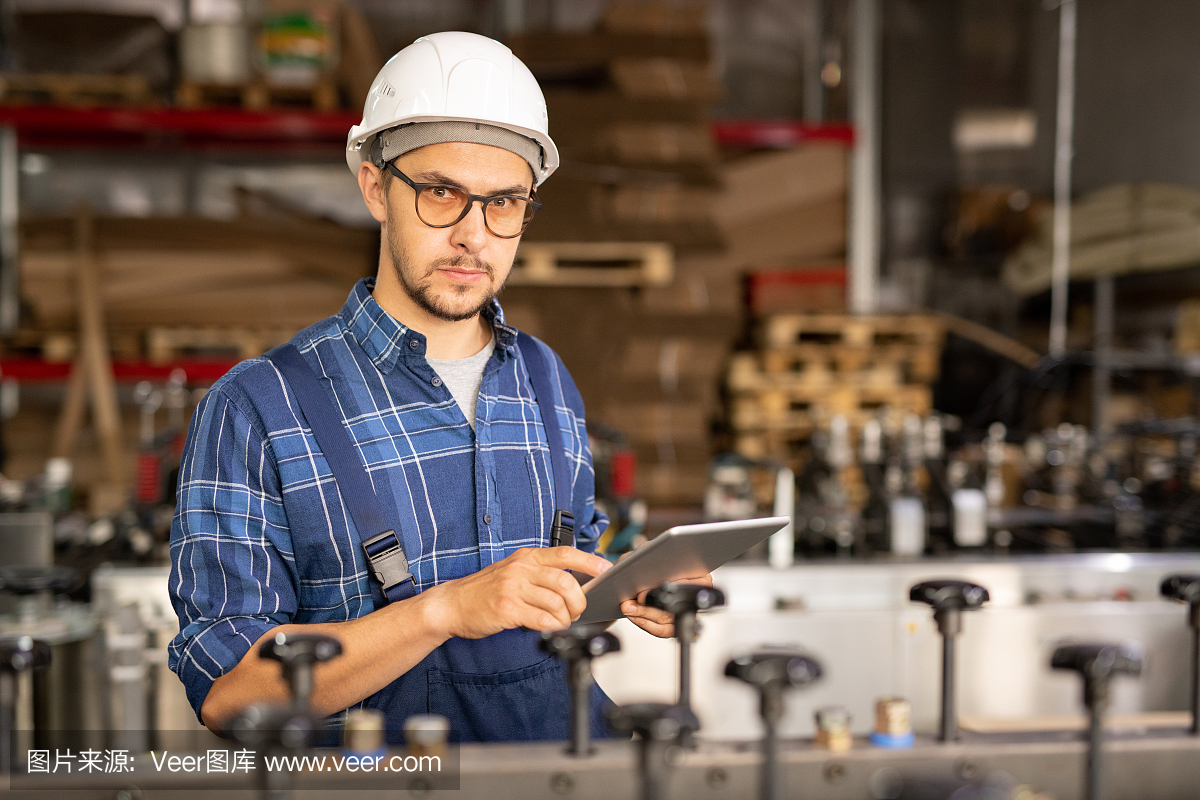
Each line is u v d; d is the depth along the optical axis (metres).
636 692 2.57
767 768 0.89
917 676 2.61
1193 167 4.38
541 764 0.91
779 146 4.52
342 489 1.21
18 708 2.18
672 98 3.82
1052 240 4.67
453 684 1.23
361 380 1.28
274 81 3.88
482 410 1.33
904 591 2.66
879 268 4.70
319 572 1.23
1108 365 4.37
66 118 3.86
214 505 1.19
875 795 0.92
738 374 3.96
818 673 0.90
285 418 1.23
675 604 1.01
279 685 1.06
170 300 3.89
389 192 1.25
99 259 3.85
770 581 2.62
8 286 4.29
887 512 2.81
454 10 4.52
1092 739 0.93
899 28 4.71
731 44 4.75
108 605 2.44
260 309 3.94
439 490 1.28
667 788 0.92
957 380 4.71
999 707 2.63
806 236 4.27
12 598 2.41
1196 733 1.03
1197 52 4.36
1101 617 2.65
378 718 0.91
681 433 3.79
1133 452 3.56
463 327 1.34
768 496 3.76
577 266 3.95
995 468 3.37
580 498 1.49
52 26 3.89
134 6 4.34
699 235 3.80
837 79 4.77
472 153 1.21
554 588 1.04
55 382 4.24
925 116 4.71
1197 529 3.01
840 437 3.17
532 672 1.28
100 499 3.35
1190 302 4.32
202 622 1.15
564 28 4.55
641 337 3.82
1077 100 4.63
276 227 3.97
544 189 3.74
